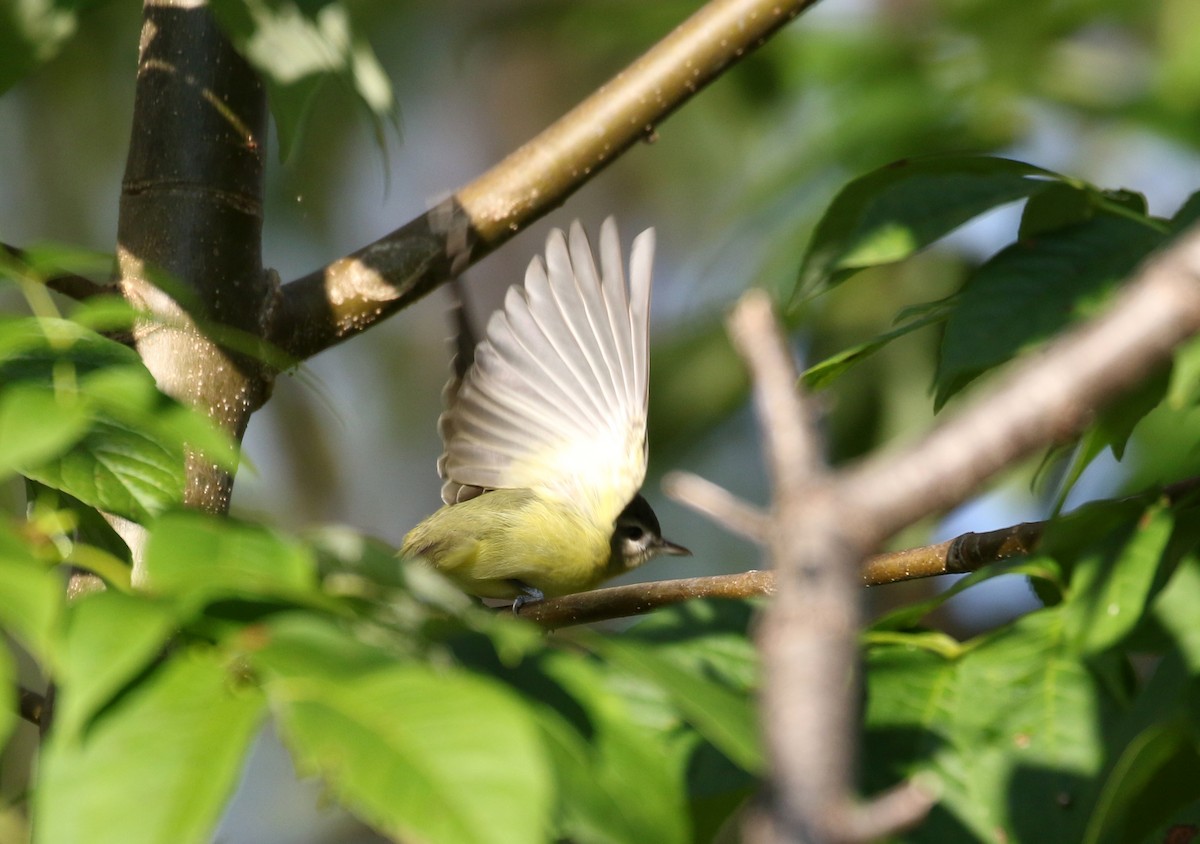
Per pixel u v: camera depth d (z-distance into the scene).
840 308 11.59
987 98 12.05
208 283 6.54
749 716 2.93
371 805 2.43
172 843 2.42
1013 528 5.33
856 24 13.27
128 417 3.46
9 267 3.96
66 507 4.25
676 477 2.66
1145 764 3.87
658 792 3.01
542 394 7.91
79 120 16.38
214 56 6.73
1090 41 13.38
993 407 2.50
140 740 2.58
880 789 4.11
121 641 2.61
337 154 17.22
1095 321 2.53
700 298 12.11
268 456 18.39
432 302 19.89
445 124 19.58
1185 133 11.67
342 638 2.84
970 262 11.55
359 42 6.04
